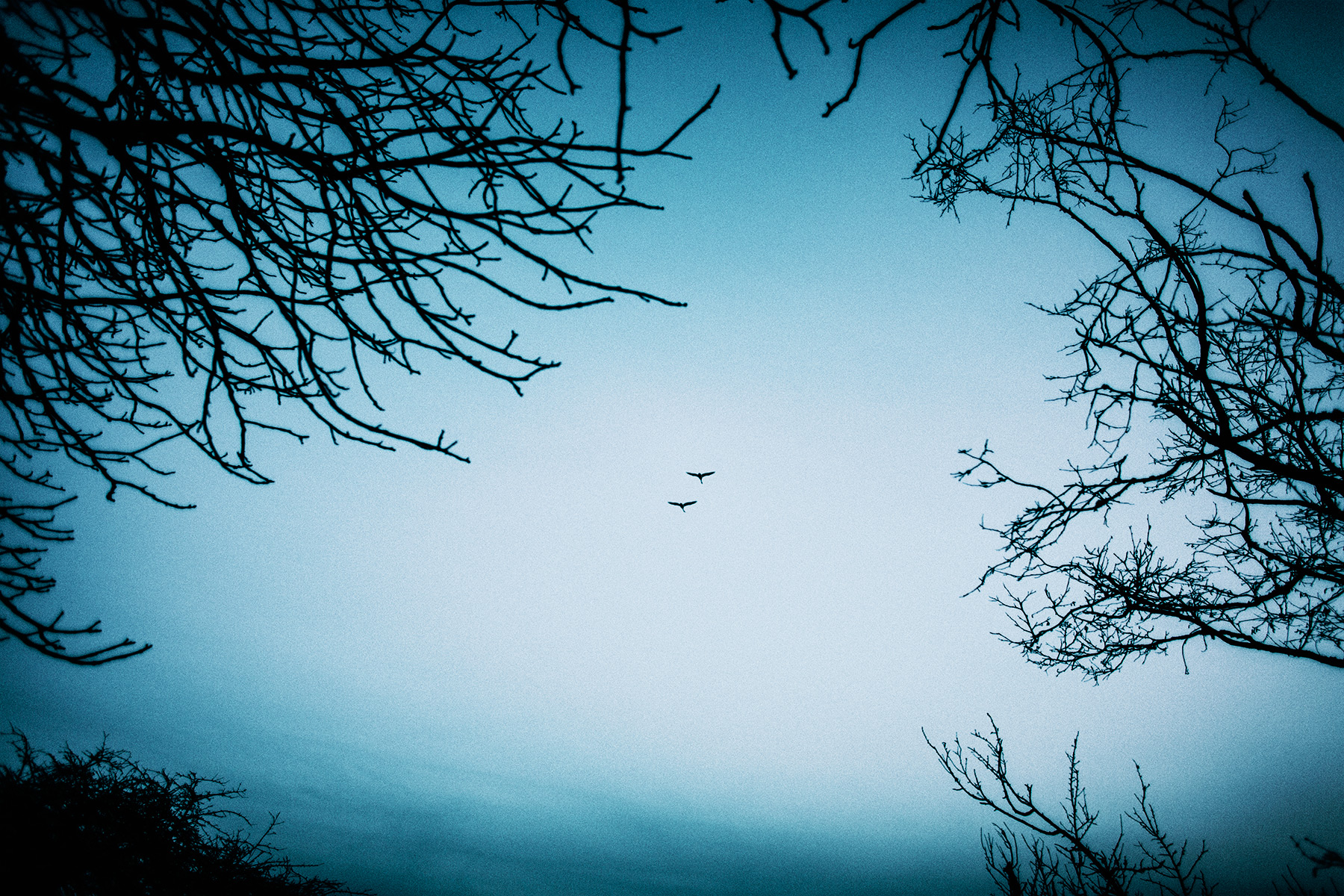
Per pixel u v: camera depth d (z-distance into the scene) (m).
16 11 2.45
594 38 2.10
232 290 3.14
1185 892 5.25
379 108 3.03
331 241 2.91
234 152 3.07
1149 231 4.05
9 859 5.95
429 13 3.53
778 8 1.93
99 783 6.73
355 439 3.13
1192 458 4.83
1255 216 3.32
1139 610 5.13
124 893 6.50
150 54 2.64
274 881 7.55
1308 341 3.51
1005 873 5.77
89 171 2.74
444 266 2.84
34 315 3.29
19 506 3.75
